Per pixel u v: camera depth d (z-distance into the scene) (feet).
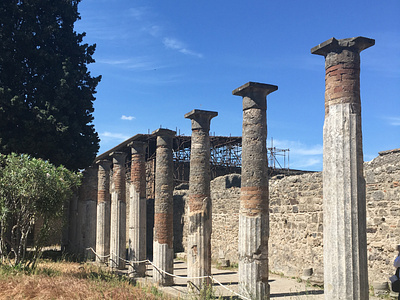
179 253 85.30
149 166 117.19
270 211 60.80
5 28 70.13
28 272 44.83
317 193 52.11
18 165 47.21
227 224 72.54
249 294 33.81
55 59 74.18
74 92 75.56
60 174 49.47
